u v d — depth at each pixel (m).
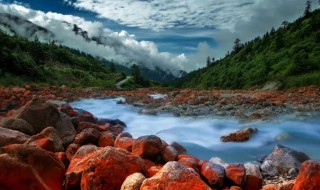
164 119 19.30
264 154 11.42
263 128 15.82
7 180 5.16
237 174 7.16
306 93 31.25
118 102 28.84
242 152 11.71
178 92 39.84
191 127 16.69
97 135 9.77
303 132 15.15
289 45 83.00
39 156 6.14
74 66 130.25
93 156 6.19
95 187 5.66
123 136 9.57
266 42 103.25
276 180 8.21
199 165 7.72
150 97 34.50
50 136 8.92
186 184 4.88
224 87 71.88
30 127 10.67
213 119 18.77
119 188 5.77
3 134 8.37
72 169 6.54
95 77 100.88
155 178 5.03
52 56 118.06
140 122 18.53
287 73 48.81
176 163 5.30
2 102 19.36
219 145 12.69
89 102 29.81
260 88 49.34
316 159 11.08
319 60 49.31
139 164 6.18
